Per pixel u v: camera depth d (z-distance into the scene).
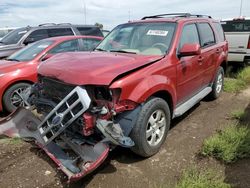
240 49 9.06
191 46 4.35
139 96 3.56
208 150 3.99
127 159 3.95
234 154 3.89
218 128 4.98
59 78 3.57
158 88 3.87
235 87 7.71
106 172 3.64
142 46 4.65
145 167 3.75
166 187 3.29
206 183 3.24
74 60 3.93
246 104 6.41
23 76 5.78
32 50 6.49
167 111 4.13
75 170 3.19
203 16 6.30
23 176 3.58
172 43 4.49
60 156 3.54
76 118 3.28
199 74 5.41
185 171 3.58
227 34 9.20
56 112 3.51
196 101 5.29
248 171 3.60
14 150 4.18
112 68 3.56
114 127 3.36
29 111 4.36
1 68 5.78
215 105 6.36
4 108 5.77
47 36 9.98
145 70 3.81
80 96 3.28
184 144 4.37
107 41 5.18
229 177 3.48
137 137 3.67
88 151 3.37
